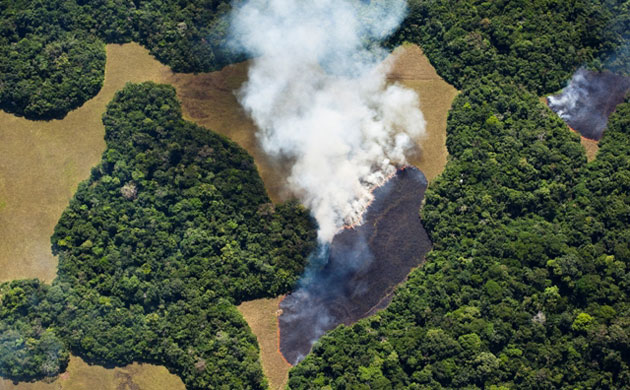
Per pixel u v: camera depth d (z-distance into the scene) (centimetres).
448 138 17875
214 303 16712
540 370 15250
